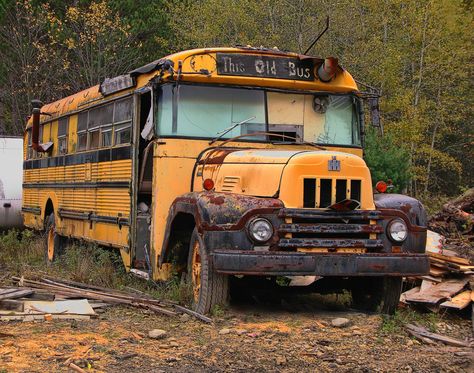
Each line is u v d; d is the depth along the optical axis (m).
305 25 27.91
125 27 27.14
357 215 7.63
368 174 7.77
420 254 7.74
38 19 27.69
